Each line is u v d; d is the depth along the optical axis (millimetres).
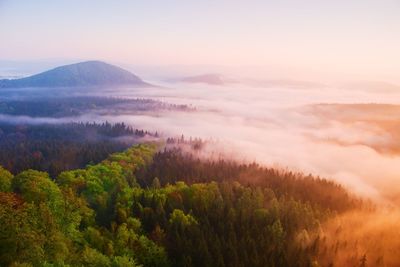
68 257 67875
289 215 123375
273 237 105312
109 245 79938
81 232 84125
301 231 115312
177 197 121188
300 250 103625
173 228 97688
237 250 91625
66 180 127625
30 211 67562
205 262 83312
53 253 65125
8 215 62125
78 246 77062
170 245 90375
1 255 58625
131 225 97000
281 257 93000
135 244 86625
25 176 89062
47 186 84500
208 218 109000
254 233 104875
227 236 100250
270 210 125250
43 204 69750
